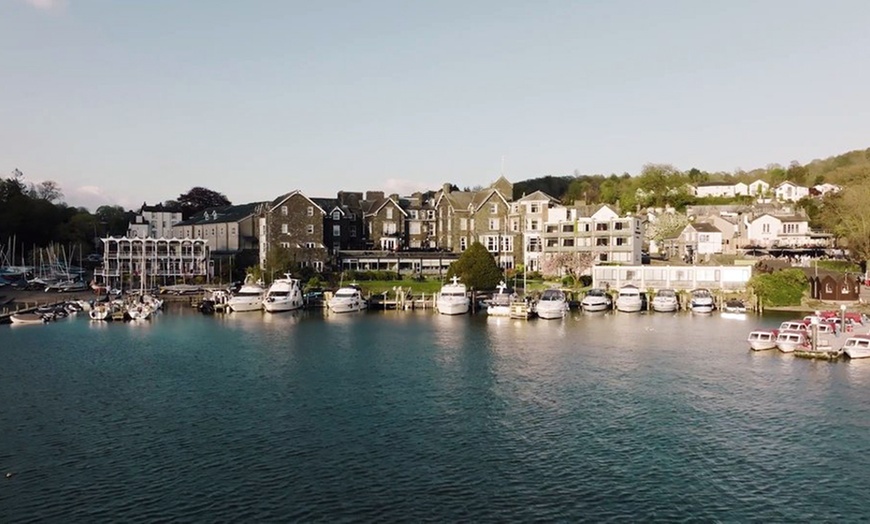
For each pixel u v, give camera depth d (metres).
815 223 151.25
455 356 61.19
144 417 41.81
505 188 143.88
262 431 38.94
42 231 169.62
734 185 191.88
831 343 61.97
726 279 106.75
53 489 30.73
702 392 47.53
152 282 127.19
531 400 45.59
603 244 124.44
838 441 37.16
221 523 27.39
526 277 123.88
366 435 38.19
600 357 60.31
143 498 29.77
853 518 27.97
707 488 30.88
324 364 57.78
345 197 153.62
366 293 109.50
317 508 28.70
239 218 152.62
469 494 30.12
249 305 99.06
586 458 34.56
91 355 62.81
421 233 149.12
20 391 48.44
